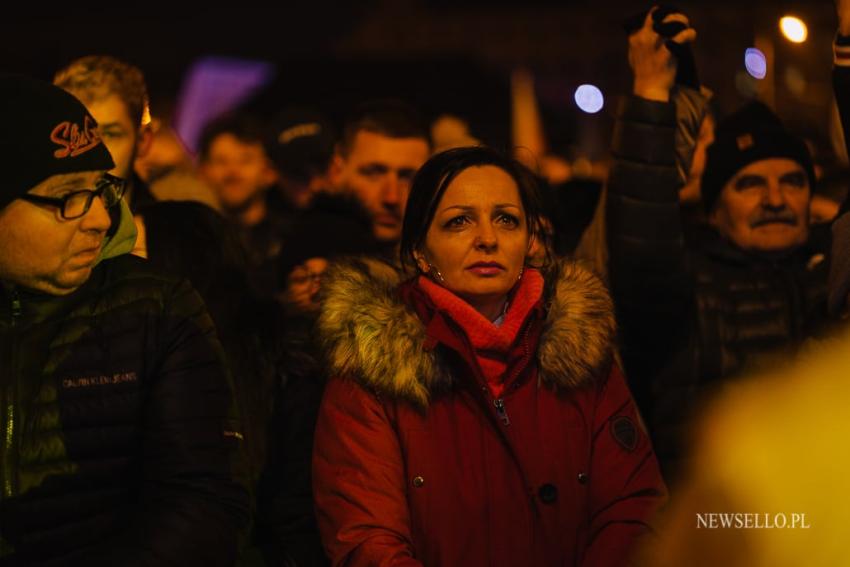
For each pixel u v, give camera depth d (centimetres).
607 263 598
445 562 449
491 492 453
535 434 462
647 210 578
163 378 426
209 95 2095
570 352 467
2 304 414
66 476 409
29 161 400
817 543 274
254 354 518
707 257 677
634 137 579
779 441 293
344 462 455
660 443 618
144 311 427
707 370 627
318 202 719
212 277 526
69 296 421
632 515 457
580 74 2773
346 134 803
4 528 402
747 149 678
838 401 304
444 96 1722
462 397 462
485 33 2900
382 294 472
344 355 462
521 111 1684
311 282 657
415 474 454
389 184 783
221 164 1180
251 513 450
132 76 600
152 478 423
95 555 409
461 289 473
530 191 496
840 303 493
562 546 457
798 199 680
